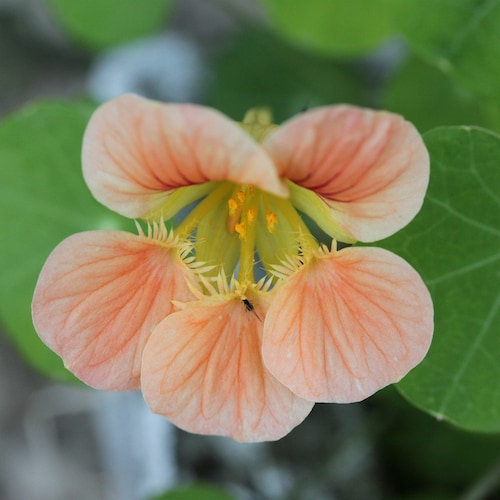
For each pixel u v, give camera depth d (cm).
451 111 41
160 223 34
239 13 45
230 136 32
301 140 32
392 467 42
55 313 33
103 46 43
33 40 53
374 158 32
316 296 34
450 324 35
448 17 37
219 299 34
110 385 34
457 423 35
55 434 48
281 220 35
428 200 35
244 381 34
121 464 44
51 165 38
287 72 44
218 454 42
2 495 48
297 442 42
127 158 33
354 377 34
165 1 43
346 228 34
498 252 35
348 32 41
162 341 34
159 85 46
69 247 33
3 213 38
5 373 49
